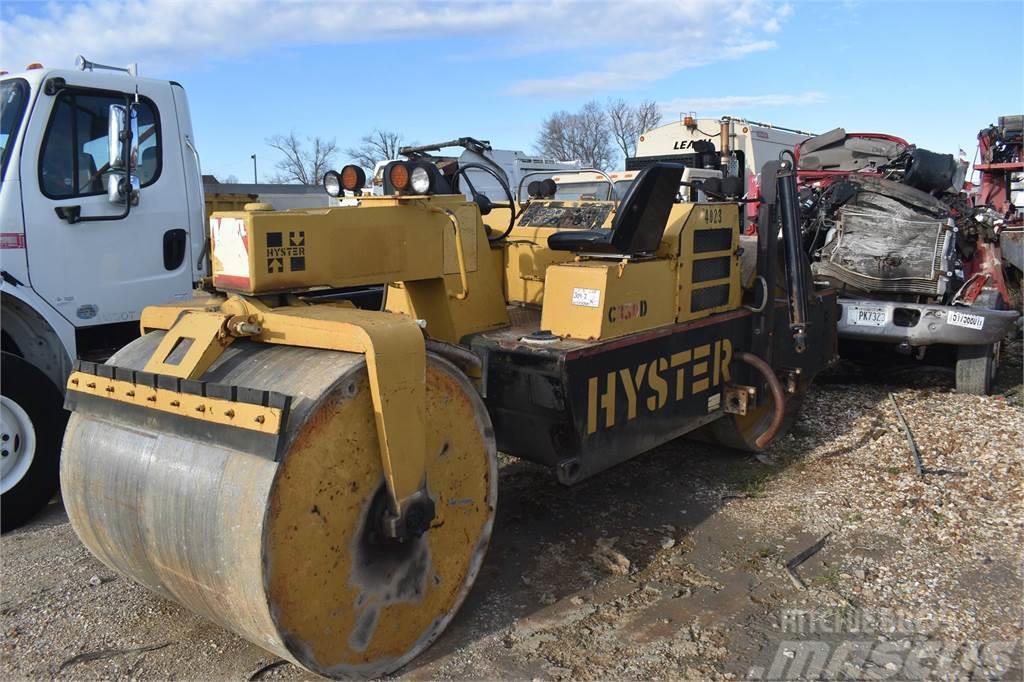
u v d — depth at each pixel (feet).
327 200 24.11
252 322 9.51
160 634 10.44
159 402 8.96
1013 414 19.21
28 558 12.90
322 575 8.54
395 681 9.34
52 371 15.71
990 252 23.13
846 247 21.68
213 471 8.39
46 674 9.59
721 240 14.42
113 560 10.11
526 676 9.45
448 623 10.16
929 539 13.00
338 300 11.55
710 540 13.16
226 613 8.70
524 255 14.82
